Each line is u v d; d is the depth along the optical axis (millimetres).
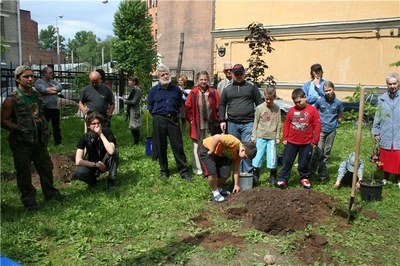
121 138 11422
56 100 9828
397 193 6320
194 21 31531
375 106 6758
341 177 6527
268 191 5477
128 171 7441
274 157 6570
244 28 22562
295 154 6457
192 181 6816
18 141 5250
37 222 4945
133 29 38250
